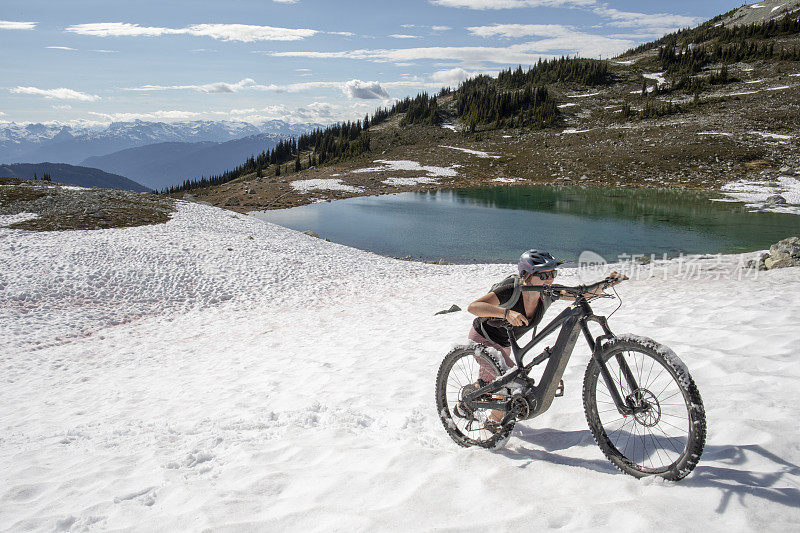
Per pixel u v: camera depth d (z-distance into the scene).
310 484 3.25
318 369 8.04
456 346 3.97
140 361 12.20
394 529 2.50
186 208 37.31
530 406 3.46
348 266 25.61
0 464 4.66
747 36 173.00
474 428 3.87
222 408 6.24
